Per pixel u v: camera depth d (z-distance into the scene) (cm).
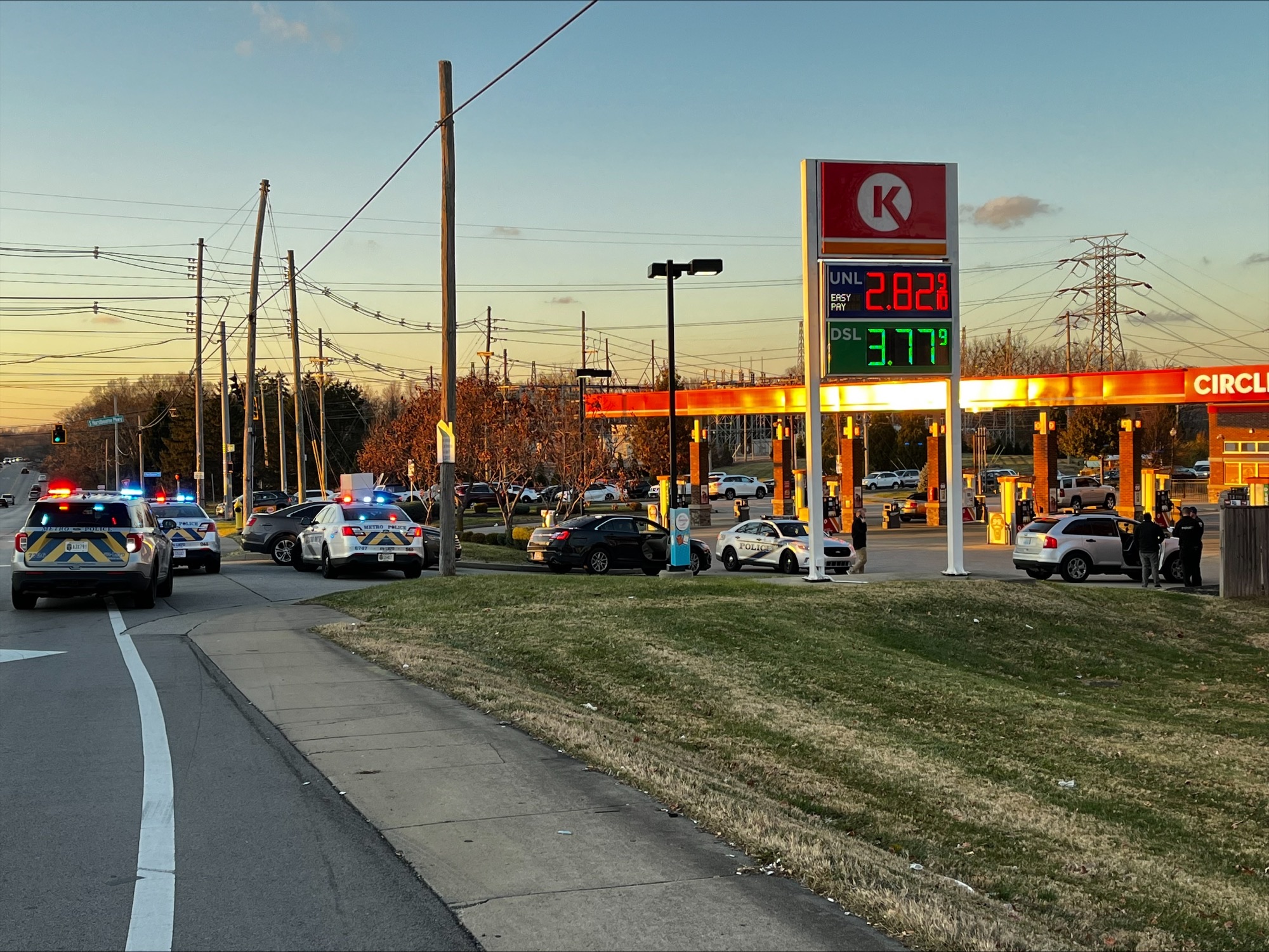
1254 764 1065
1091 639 1916
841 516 5347
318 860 569
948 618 1884
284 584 2348
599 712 1069
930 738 1045
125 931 477
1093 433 10250
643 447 7975
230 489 5566
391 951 456
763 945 461
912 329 2370
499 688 1069
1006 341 9794
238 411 11075
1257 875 729
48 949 459
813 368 2362
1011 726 1142
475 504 6900
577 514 5144
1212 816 879
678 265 2653
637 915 494
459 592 1819
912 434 10994
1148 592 2383
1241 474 5853
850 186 2339
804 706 1126
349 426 11475
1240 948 577
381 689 1053
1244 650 1955
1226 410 5881
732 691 1152
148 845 595
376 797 686
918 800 829
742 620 1586
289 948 459
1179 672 1759
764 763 901
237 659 1240
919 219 2362
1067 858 717
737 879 543
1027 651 1780
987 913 538
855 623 1727
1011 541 4403
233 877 544
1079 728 1161
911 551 4047
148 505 1998
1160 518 4631
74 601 1941
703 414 5312
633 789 714
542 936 470
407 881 537
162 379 15000
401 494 7300
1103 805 875
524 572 2942
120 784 721
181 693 1041
